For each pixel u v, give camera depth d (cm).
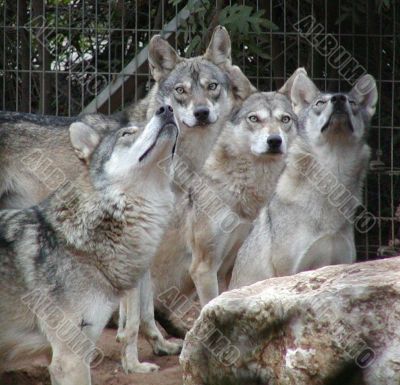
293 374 732
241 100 1275
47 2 1653
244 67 1559
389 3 1497
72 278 867
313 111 1130
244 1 1548
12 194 1281
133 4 1633
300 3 1593
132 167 872
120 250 880
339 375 719
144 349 1153
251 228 1219
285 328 742
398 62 1578
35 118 1302
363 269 769
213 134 1295
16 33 1582
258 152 1184
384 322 706
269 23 1463
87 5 1612
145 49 1531
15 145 1278
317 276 774
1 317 873
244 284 1147
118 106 1545
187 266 1233
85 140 906
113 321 1232
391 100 1533
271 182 1208
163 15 1593
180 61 1330
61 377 862
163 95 1309
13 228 887
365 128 1152
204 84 1298
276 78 1548
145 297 1114
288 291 758
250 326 766
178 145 1280
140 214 882
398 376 696
